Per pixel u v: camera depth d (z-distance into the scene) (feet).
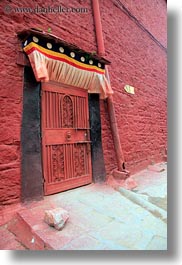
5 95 8.02
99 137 12.37
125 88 16.07
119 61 15.64
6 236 6.75
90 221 7.69
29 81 8.81
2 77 7.98
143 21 20.16
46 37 8.44
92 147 11.81
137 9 19.15
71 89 10.75
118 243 6.53
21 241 6.53
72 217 7.72
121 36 16.26
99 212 8.50
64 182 9.98
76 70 10.16
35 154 8.77
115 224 7.68
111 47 14.80
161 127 22.58
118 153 13.16
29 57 8.40
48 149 9.43
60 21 10.90
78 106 11.14
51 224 6.90
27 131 8.57
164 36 25.43
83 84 11.17
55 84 9.91
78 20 12.11
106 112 13.38
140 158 17.33
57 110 9.96
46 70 8.26
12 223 7.27
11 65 8.28
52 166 9.52
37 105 9.04
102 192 10.80
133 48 17.95
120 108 15.14
